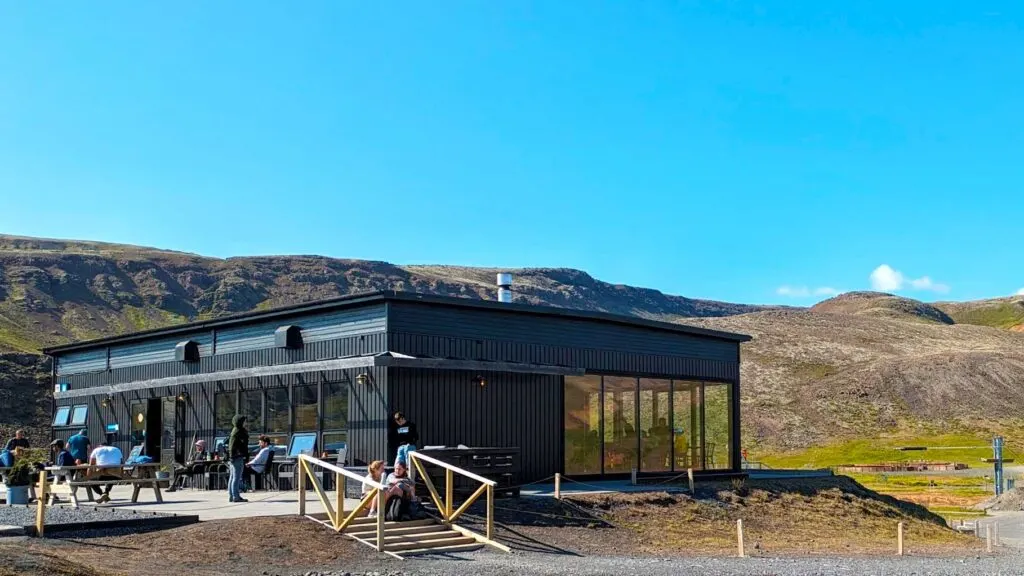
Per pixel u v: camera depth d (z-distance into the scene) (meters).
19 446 22.28
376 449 20.52
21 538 13.70
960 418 88.50
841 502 26.42
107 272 154.50
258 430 23.53
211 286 167.62
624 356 26.06
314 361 22.41
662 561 16.53
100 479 19.00
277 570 13.34
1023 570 17.11
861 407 91.25
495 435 22.56
